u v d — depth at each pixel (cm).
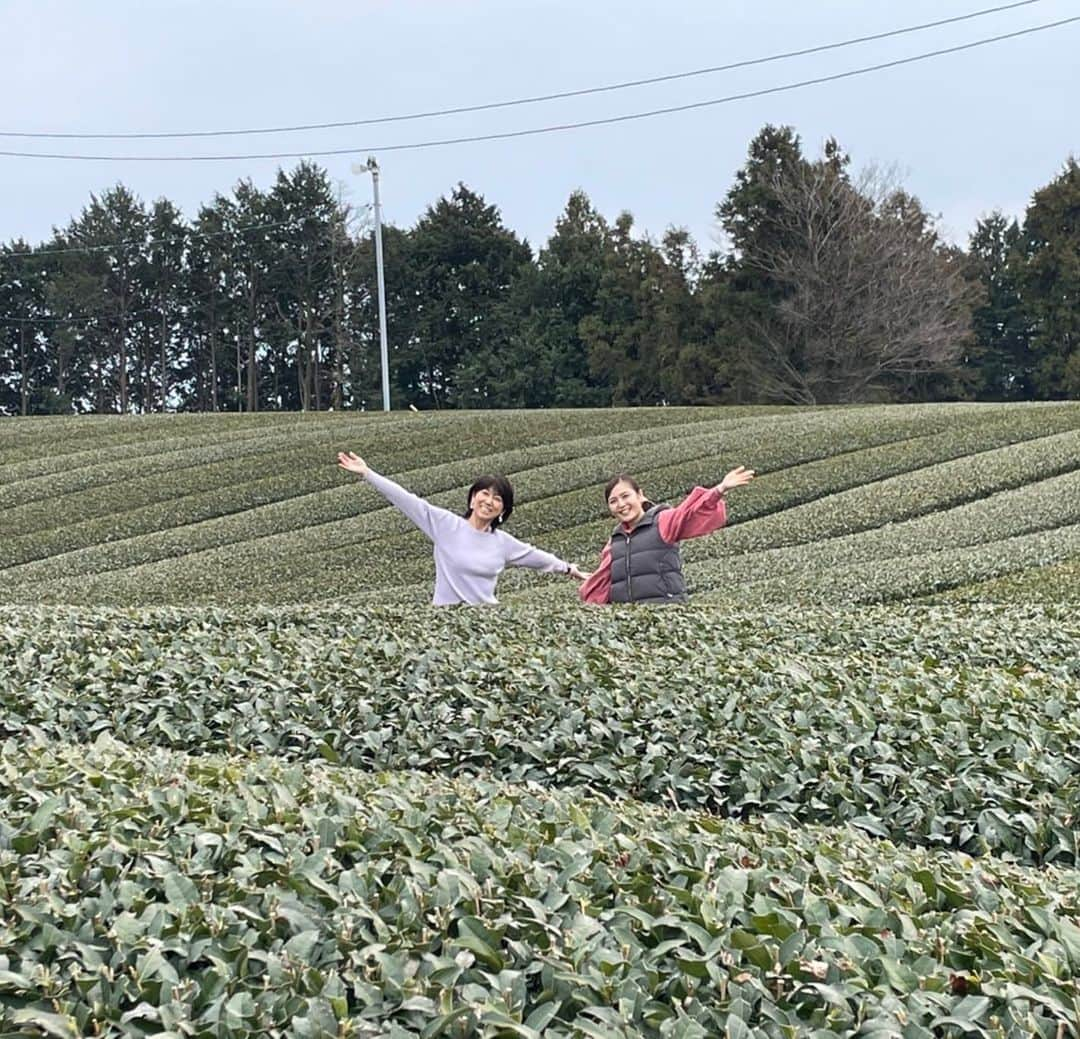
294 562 1817
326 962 282
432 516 927
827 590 1365
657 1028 254
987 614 951
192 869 328
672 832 381
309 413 3127
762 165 4969
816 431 2303
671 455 2231
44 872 325
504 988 263
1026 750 495
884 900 328
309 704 600
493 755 543
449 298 6284
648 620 813
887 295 4844
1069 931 299
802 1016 266
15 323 6738
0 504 2283
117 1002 262
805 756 495
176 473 2409
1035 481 1800
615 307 5678
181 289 6681
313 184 6450
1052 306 5253
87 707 605
